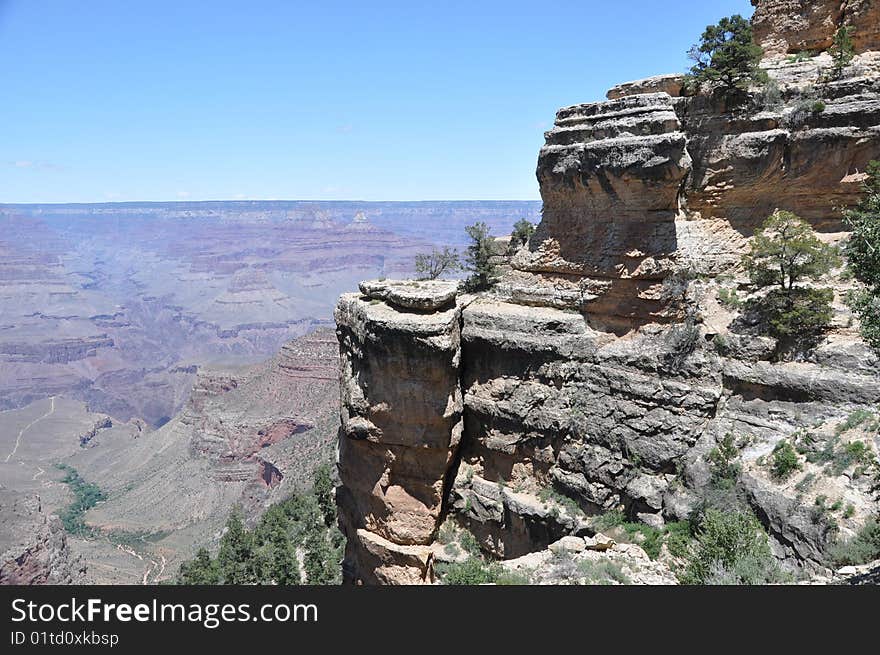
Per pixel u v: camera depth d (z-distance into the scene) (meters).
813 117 37.19
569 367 38.03
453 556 39.72
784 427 32.34
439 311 38.59
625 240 38.22
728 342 35.06
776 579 25.95
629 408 35.75
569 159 39.28
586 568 29.08
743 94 38.75
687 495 33.00
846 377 31.66
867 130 36.00
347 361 42.09
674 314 36.47
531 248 42.78
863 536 26.22
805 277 36.19
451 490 41.47
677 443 34.19
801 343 33.69
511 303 42.41
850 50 38.84
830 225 37.56
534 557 32.53
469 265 60.88
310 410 158.50
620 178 37.12
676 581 27.80
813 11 42.59
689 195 39.75
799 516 28.50
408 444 39.09
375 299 40.72
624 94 42.81
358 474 42.16
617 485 35.38
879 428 29.03
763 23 45.06
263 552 67.19
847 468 28.75
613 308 38.56
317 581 57.56
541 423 38.31
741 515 29.61
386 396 38.84
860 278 25.25
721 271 38.00
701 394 34.41
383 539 41.00
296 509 78.00
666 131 36.47
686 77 40.34
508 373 39.75
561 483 37.41
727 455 32.72
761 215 38.97
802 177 37.91
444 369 37.59
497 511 39.34
